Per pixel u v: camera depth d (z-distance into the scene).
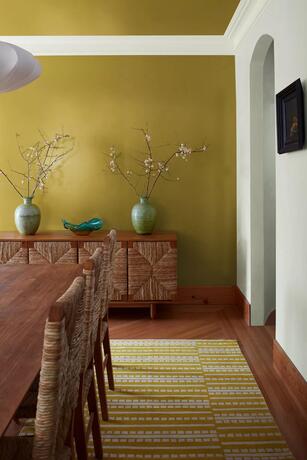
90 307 1.95
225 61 4.77
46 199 4.84
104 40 4.64
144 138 4.82
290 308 2.92
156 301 4.43
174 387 3.04
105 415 2.64
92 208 4.86
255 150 4.17
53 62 4.73
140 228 4.54
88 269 1.94
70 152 4.81
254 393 2.94
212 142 4.82
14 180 4.82
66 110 4.78
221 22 4.23
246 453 2.31
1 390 1.32
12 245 4.35
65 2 3.69
